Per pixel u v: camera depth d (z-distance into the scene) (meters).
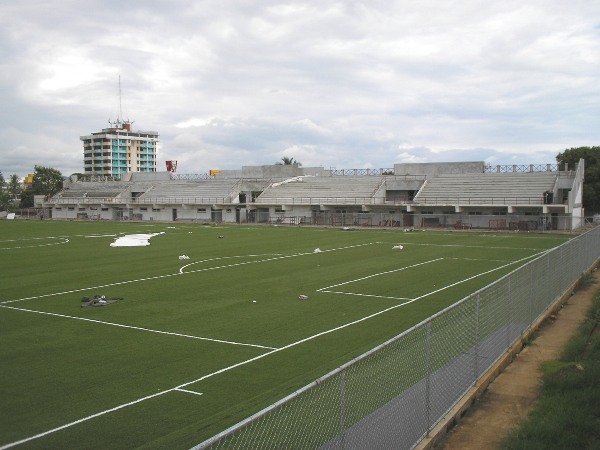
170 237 52.69
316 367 13.90
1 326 18.44
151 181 96.50
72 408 11.35
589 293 21.11
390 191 73.69
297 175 87.94
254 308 20.84
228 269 30.98
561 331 15.75
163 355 14.98
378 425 8.47
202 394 12.05
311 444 7.96
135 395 12.03
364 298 22.55
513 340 14.15
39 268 32.09
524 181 65.62
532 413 9.97
